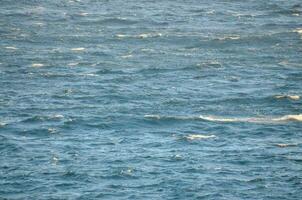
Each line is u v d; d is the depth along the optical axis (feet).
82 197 382.22
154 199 380.78
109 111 538.47
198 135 484.33
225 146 460.14
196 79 641.81
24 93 593.83
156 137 480.64
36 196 383.86
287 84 621.31
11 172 413.59
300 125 506.48
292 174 412.77
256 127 499.51
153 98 578.25
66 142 468.75
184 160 433.07
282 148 456.86
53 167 422.00
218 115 531.09
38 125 503.20
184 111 540.52
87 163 428.15
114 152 447.83
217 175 410.52
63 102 567.59
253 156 440.45
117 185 397.60
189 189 391.86
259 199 380.99
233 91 599.98
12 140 469.57
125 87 613.93
